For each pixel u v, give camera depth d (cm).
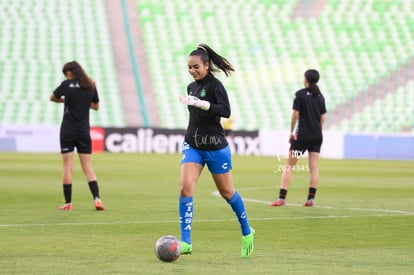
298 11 13112
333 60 12475
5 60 11638
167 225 3066
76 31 12275
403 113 11912
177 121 11456
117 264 2111
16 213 3447
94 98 3684
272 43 12638
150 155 9556
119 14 12619
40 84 11438
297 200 4350
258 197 4488
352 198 4538
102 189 4853
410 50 12675
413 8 13250
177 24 12656
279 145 10500
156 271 2005
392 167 8288
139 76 11862
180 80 11931
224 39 12588
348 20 13012
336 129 11788
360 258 2286
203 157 2295
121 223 3119
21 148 10062
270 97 12006
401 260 2250
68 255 2267
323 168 7881
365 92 12100
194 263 2155
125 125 11238
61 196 4312
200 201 4141
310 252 2411
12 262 2125
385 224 3206
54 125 10150
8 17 12256
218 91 2266
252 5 13100
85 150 3650
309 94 3966
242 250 2297
